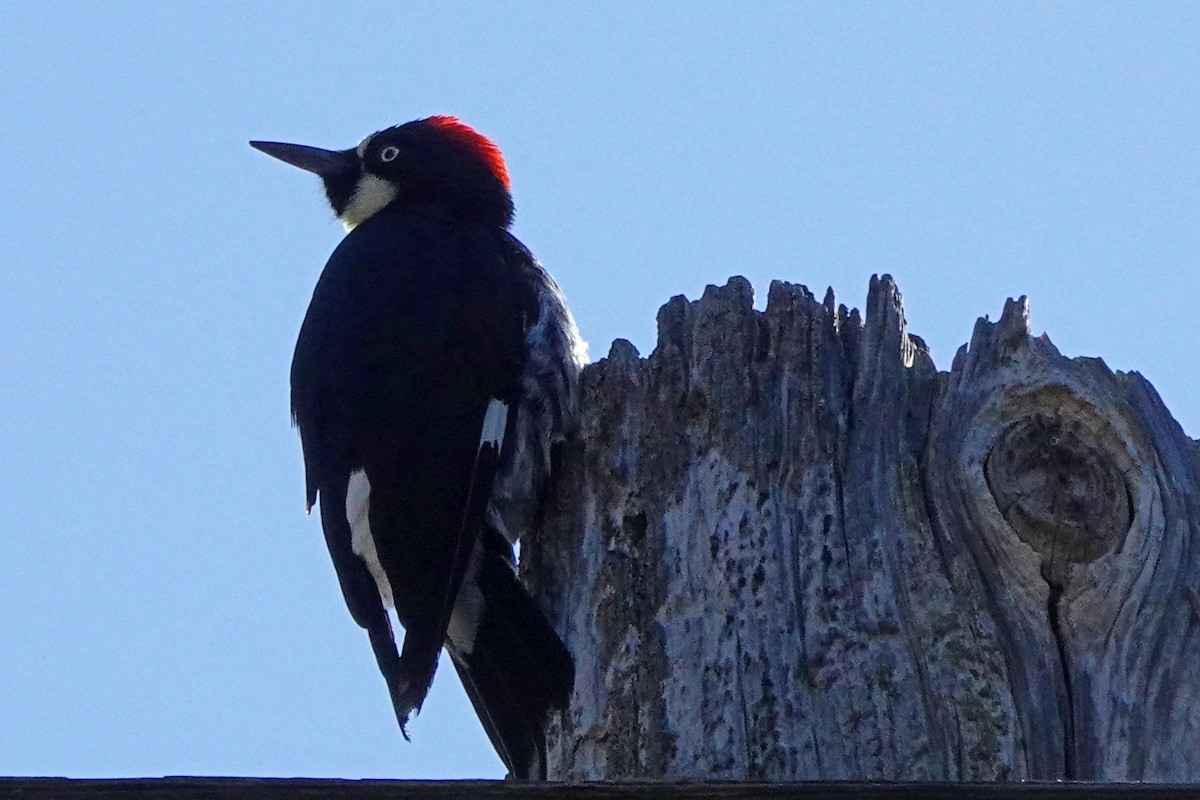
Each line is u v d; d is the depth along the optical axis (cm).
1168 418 744
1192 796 523
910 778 667
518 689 776
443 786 533
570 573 812
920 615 702
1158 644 702
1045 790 530
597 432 820
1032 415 738
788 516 736
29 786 524
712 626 721
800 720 688
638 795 537
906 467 738
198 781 529
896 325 770
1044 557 712
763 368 773
